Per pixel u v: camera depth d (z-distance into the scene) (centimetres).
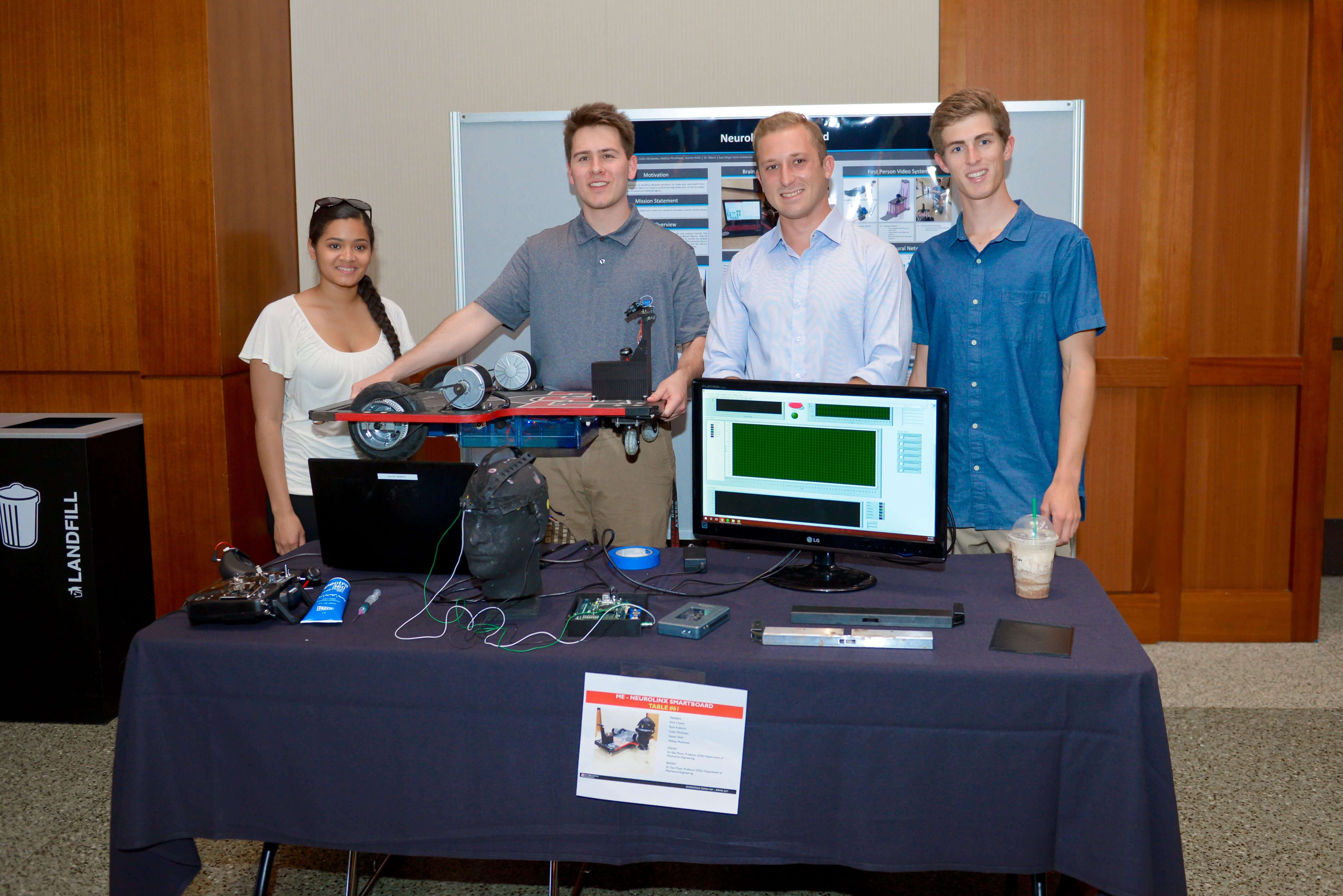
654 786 162
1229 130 354
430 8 356
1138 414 360
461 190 355
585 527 269
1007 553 228
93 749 289
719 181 344
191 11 310
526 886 219
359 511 200
